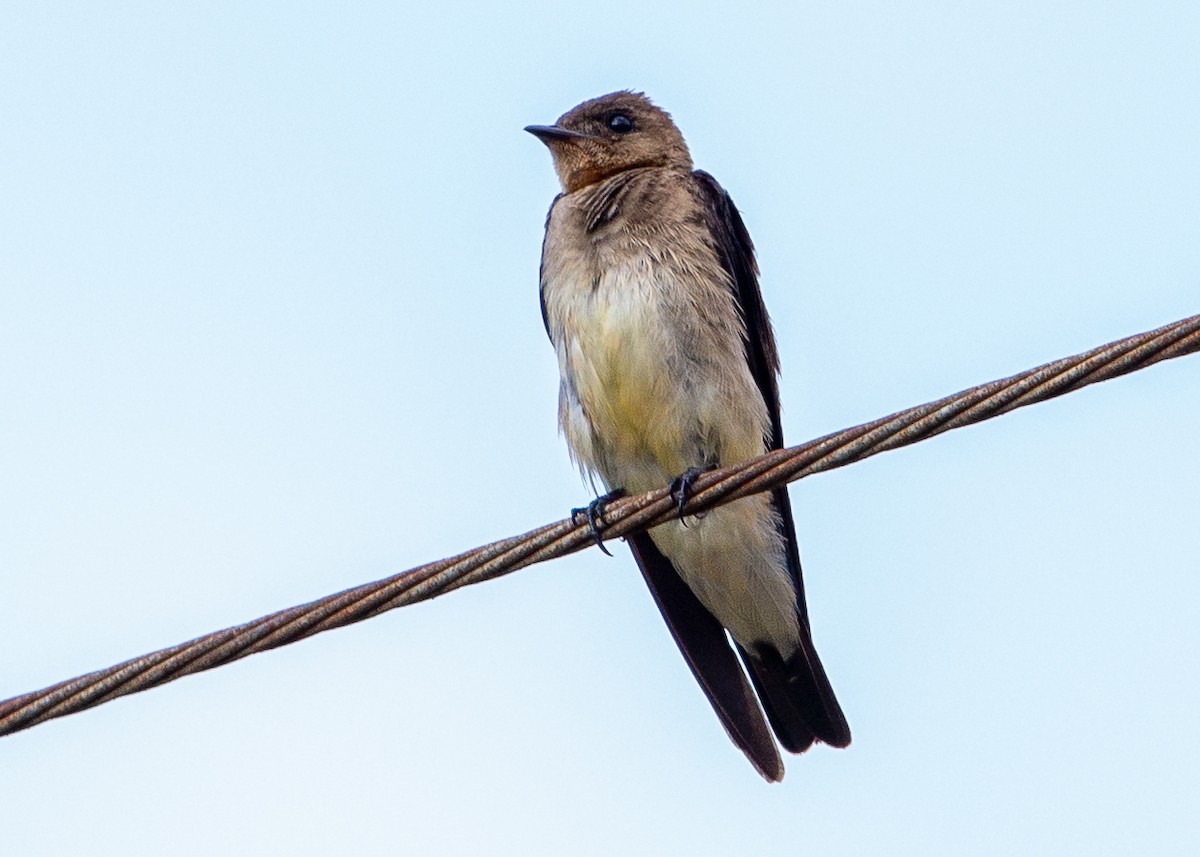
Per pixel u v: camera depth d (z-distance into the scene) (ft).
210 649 30.89
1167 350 28.63
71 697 30.53
